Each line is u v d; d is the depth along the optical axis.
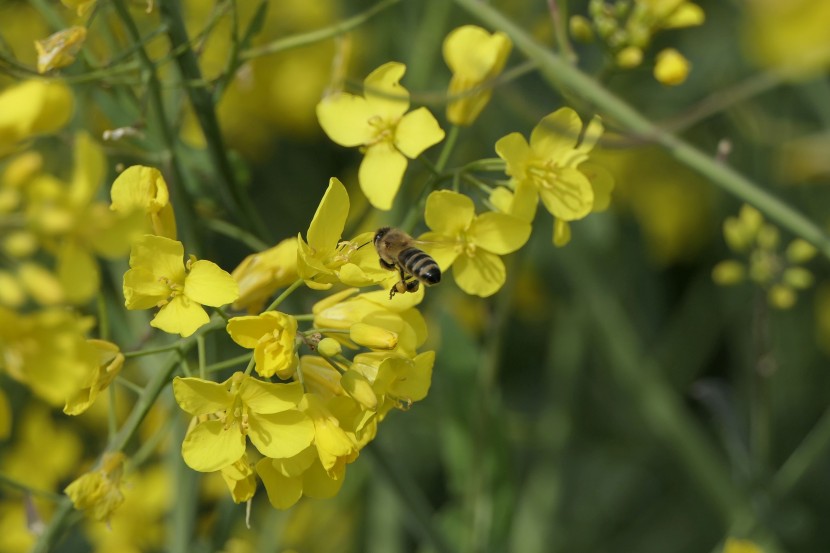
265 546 0.65
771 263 0.63
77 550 0.65
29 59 0.67
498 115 0.68
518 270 0.59
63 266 0.50
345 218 0.51
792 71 0.62
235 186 0.57
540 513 0.69
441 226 0.53
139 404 0.52
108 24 0.58
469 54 0.54
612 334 0.69
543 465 0.70
